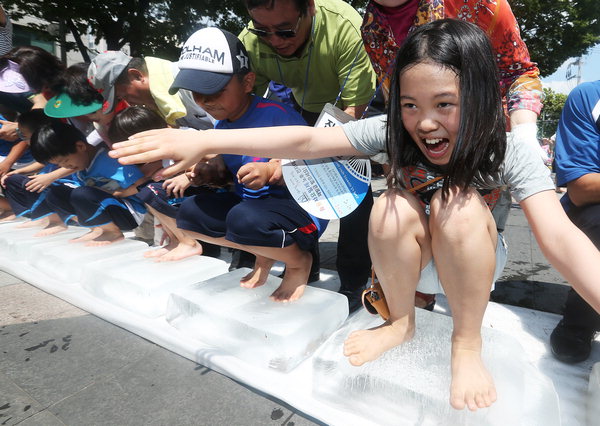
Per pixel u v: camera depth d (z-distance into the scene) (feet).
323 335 4.59
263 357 4.15
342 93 6.05
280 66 6.29
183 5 24.80
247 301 4.89
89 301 5.59
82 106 6.75
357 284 5.90
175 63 6.98
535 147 3.36
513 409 3.11
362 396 3.49
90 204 7.18
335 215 4.08
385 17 4.59
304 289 5.08
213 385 4.00
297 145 3.74
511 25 4.18
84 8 23.20
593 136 4.50
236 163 5.32
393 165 3.33
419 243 3.38
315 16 5.69
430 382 3.34
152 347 4.71
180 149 3.42
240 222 4.58
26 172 9.34
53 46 36.86
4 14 10.50
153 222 9.18
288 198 5.19
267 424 3.45
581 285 2.71
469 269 3.04
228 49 4.77
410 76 2.91
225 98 4.84
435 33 2.89
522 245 9.91
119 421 3.49
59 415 3.56
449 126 2.97
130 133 6.28
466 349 3.22
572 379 3.99
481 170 3.10
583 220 4.42
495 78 2.94
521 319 5.26
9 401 3.73
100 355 4.52
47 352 4.57
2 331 5.05
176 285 5.58
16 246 7.41
